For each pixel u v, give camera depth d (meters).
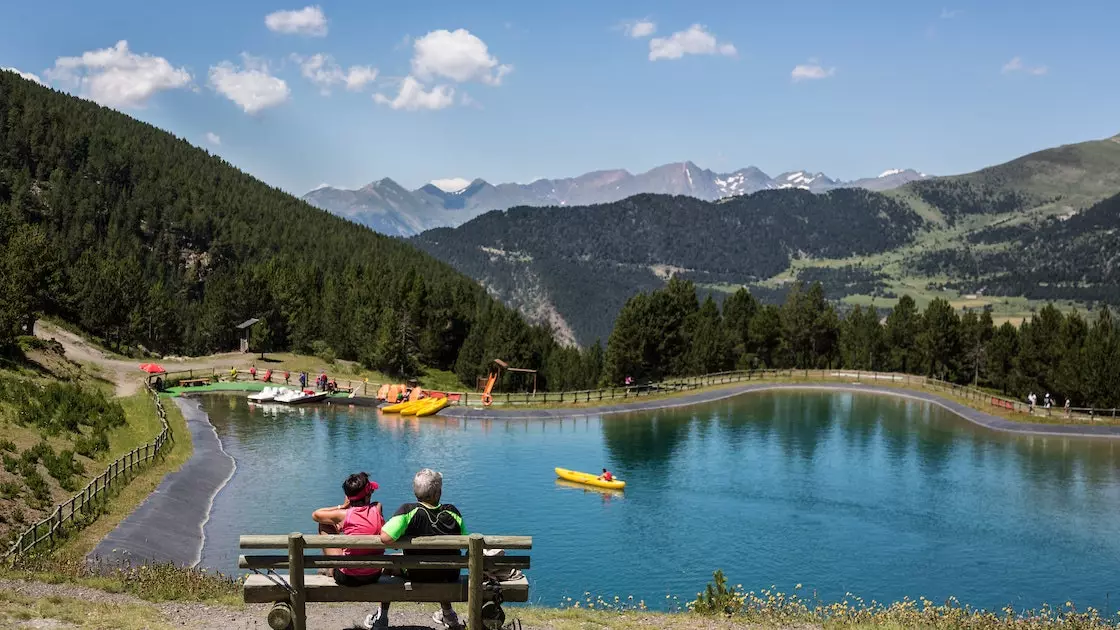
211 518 51.72
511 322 141.25
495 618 11.95
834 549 51.06
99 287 128.38
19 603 18.64
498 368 137.00
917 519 58.00
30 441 51.09
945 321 139.75
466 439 84.50
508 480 67.75
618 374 125.19
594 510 59.00
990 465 75.62
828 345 156.00
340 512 13.28
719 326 149.62
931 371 143.38
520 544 11.88
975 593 44.16
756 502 62.09
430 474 12.16
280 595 11.86
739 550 50.69
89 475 49.47
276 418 93.00
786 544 52.03
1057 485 68.00
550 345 165.50
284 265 189.38
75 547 38.28
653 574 45.84
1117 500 63.50
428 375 147.12
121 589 21.59
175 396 103.44
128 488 50.66
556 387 141.12
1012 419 96.62
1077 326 120.25
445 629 13.25
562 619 19.98
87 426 61.09
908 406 112.25
